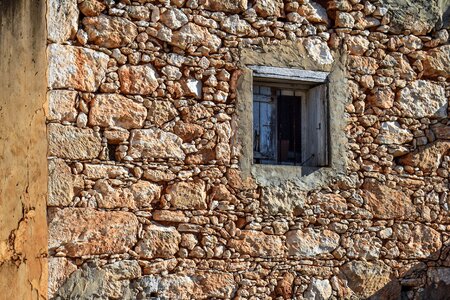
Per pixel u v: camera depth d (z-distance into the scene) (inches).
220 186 303.6
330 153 319.3
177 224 297.7
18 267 302.5
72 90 287.7
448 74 339.0
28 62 301.9
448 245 333.4
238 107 308.0
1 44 325.7
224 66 308.0
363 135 324.8
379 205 324.2
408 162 330.3
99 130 290.5
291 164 325.4
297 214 313.1
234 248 303.4
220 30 308.8
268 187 309.7
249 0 314.0
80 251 284.2
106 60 293.3
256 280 305.3
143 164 295.1
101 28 293.3
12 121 313.0
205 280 299.0
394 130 328.8
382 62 330.0
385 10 331.6
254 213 307.3
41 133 288.7
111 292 286.8
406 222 328.2
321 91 323.0
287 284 309.0
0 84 325.7
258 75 312.2
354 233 320.2
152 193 295.1
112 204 289.6
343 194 319.9
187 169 300.4
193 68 303.9
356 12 328.2
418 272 328.8
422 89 334.6
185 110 301.4
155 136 297.0
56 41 287.4
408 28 335.0
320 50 321.7
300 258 311.9
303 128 328.2
